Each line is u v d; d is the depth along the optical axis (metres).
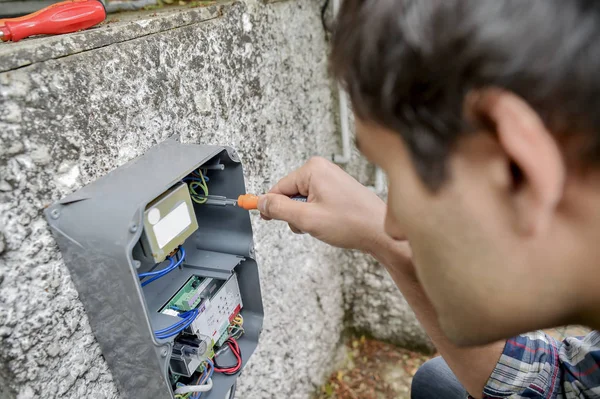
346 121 1.46
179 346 0.72
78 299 0.65
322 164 0.70
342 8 0.31
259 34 1.02
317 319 1.56
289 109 1.21
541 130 0.24
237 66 0.96
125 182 0.64
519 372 0.66
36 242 0.59
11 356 0.58
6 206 0.56
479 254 0.31
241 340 0.89
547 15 0.24
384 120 0.30
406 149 0.30
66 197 0.62
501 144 0.26
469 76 0.25
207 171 0.79
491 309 0.34
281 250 1.26
